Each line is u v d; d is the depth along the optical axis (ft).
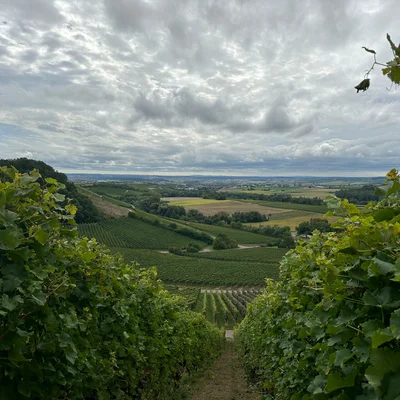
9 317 6.48
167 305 25.26
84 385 11.37
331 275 7.33
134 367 17.24
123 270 17.40
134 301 17.38
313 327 9.66
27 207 7.86
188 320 33.37
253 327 33.65
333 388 6.01
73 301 11.14
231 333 111.55
